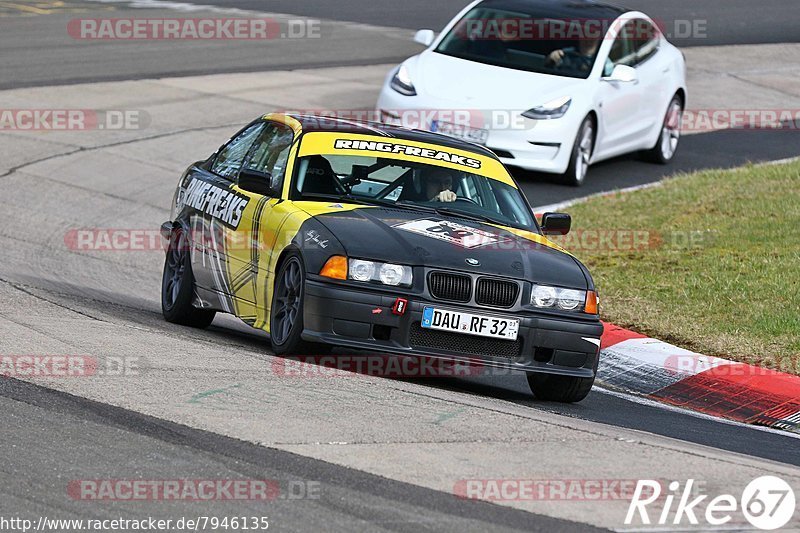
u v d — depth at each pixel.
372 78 75.31
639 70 60.91
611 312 38.34
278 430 22.73
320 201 30.97
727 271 41.72
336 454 21.64
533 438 23.66
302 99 69.31
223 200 33.53
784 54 89.88
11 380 24.81
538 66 57.28
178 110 66.38
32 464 20.39
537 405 29.41
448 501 19.80
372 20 93.69
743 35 95.56
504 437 23.52
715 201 51.31
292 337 28.53
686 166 62.47
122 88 70.00
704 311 38.16
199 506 19.03
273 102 68.50
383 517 18.94
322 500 19.48
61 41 81.75
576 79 56.94
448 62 57.19
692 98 76.31
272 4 98.88
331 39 86.38
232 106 67.56
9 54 76.69
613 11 61.53
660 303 39.09
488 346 28.34
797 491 21.88
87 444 21.45
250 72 75.44
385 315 27.67
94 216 50.53
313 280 27.98
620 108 58.97
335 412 24.16
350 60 80.06
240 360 28.00
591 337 28.98
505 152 55.03
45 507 18.77
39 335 28.92
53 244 46.03
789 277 40.56
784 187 52.94
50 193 52.78
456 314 27.86
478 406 25.97
